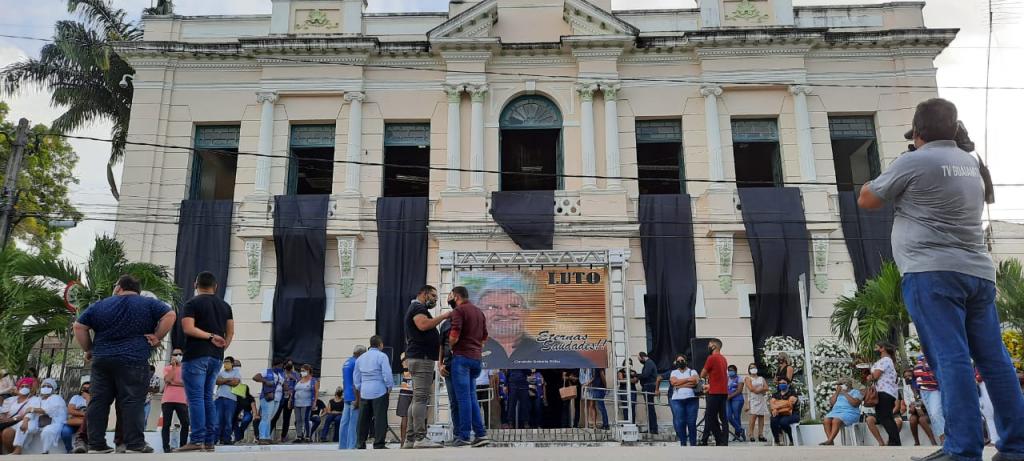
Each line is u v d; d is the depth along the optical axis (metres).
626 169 22.66
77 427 14.67
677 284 21.38
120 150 27.11
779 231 21.56
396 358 21.00
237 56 23.39
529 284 19.94
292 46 23.12
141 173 22.78
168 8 25.62
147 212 22.50
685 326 21.02
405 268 21.72
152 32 24.17
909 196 4.66
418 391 10.65
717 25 23.55
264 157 22.64
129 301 8.32
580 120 23.02
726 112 23.00
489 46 23.14
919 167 4.60
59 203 30.75
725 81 22.95
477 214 21.97
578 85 23.06
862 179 24.59
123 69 25.89
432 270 21.86
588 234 21.78
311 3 24.12
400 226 22.06
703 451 5.40
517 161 26.11
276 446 16.83
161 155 22.98
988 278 4.52
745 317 21.36
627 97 23.20
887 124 22.75
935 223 4.55
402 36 24.12
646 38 23.06
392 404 20.62
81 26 25.70
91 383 8.10
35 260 16.86
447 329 11.14
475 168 22.50
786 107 23.02
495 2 23.14
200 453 6.20
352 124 22.97
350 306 21.69
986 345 4.53
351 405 14.85
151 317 8.38
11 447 14.72
